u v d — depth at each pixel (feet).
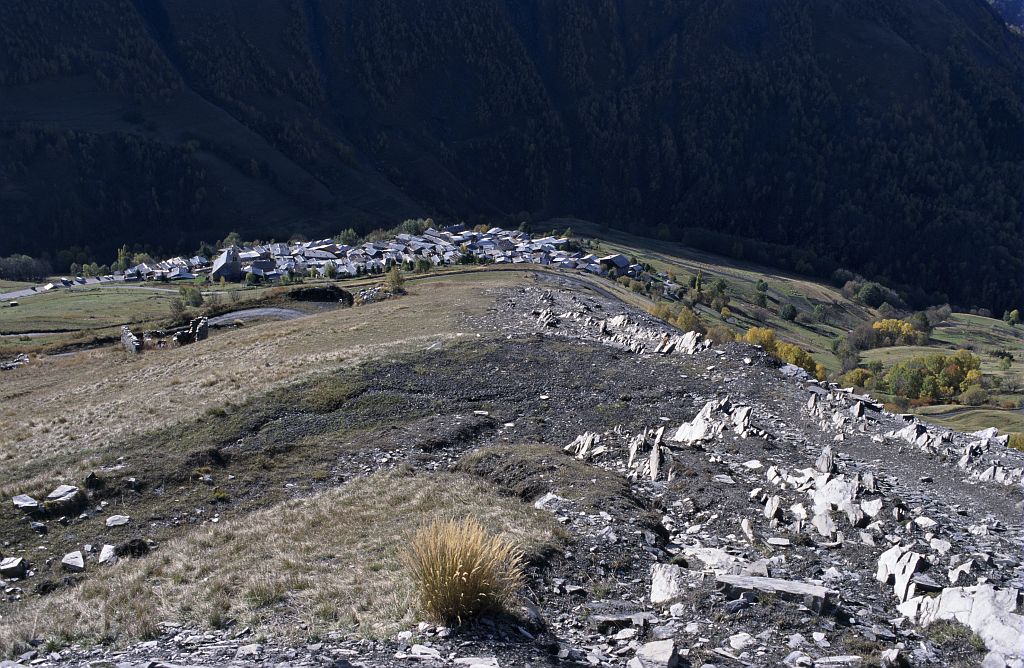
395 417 110.22
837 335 644.27
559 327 165.78
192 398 129.18
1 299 509.76
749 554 52.90
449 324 181.88
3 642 45.80
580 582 48.01
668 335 149.89
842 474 73.26
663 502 67.05
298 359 149.59
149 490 85.51
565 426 103.40
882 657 37.81
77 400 164.25
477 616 40.60
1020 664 37.01
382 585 46.44
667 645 37.47
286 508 76.84
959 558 51.34
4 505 79.66
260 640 40.75
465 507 64.59
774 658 37.73
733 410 97.25
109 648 43.42
